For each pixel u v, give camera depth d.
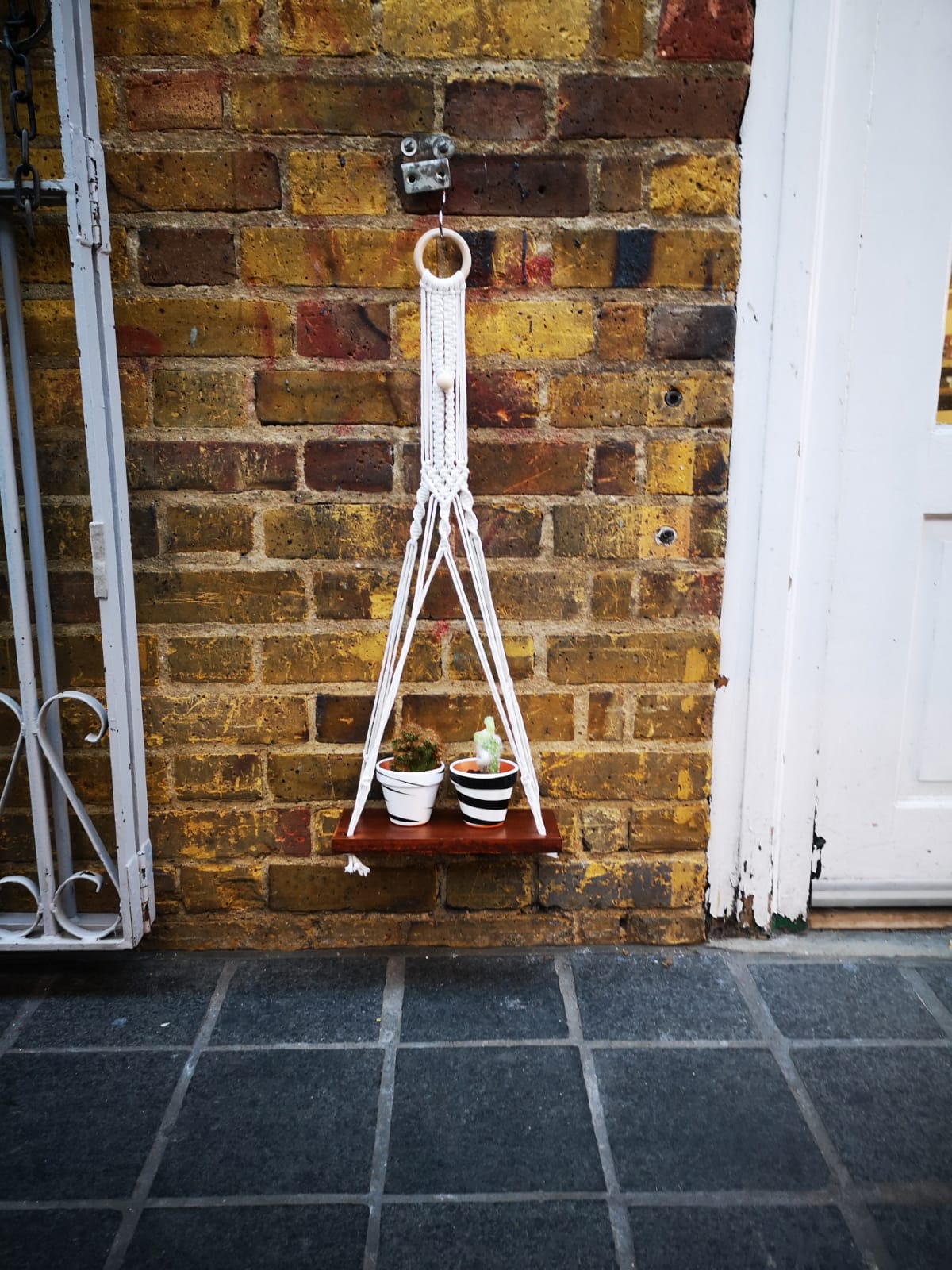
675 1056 1.40
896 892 1.77
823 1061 1.40
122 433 1.46
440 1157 1.21
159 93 1.39
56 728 1.53
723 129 1.43
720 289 1.47
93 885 1.65
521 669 1.59
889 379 1.57
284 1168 1.19
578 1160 1.21
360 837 1.47
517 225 1.45
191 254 1.44
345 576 1.54
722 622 1.59
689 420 1.51
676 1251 1.08
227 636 1.56
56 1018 1.48
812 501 1.58
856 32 1.43
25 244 1.44
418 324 1.47
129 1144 1.23
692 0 1.38
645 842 1.65
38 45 1.40
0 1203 1.14
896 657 1.67
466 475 1.46
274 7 1.37
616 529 1.54
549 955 1.65
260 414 1.49
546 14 1.38
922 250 1.53
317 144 1.42
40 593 1.49
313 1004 1.52
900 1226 1.12
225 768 1.60
